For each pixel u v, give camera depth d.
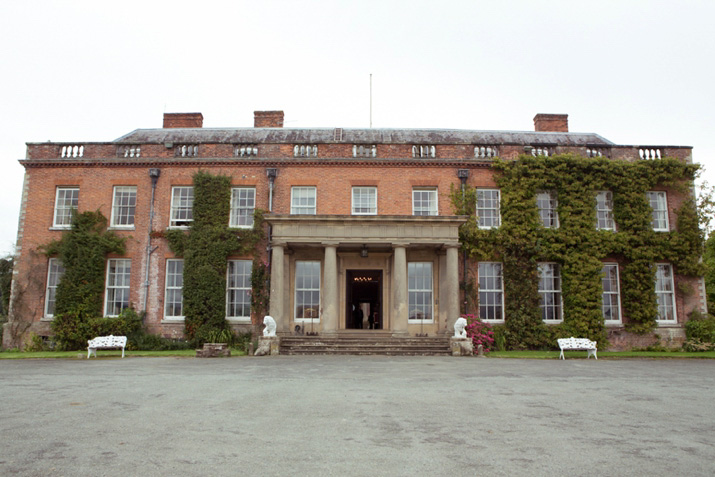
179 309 24.14
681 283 24.61
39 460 5.57
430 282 24.33
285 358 18.52
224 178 24.58
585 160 24.64
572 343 19.86
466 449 6.17
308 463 5.57
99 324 23.02
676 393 10.62
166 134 28.42
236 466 5.44
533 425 7.48
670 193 25.28
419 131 28.73
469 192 24.31
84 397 9.51
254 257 24.20
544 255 23.92
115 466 5.39
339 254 24.42
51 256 24.31
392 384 11.52
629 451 6.15
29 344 23.19
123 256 24.36
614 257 24.64
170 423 7.39
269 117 29.86
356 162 24.80
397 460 5.70
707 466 5.59
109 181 24.91
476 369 14.95
